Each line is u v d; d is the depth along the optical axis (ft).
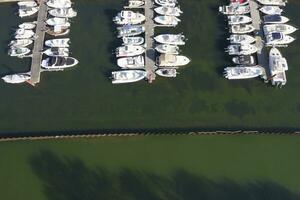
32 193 159.12
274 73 179.11
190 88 180.75
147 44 190.19
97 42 193.26
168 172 162.30
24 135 169.48
